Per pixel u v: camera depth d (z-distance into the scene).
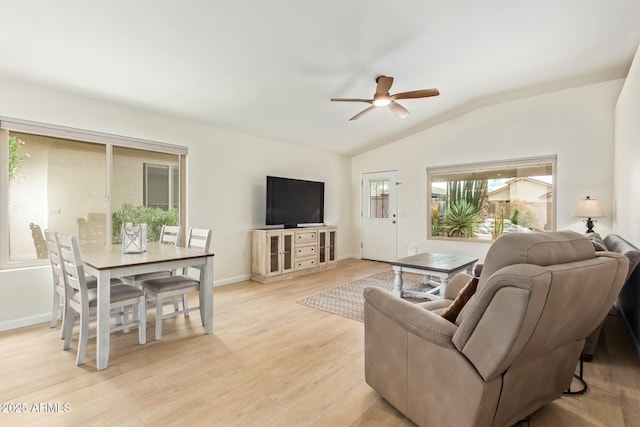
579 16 2.63
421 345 1.50
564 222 4.41
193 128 4.18
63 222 3.22
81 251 2.87
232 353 2.42
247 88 3.47
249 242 4.85
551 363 1.56
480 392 1.26
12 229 2.95
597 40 3.01
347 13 2.44
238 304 3.60
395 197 6.17
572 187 4.36
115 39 2.44
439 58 3.25
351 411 1.73
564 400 1.83
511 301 1.16
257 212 4.98
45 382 2.00
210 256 2.80
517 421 1.57
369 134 5.57
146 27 2.35
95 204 3.41
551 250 1.34
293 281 4.72
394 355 1.66
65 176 3.23
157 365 2.23
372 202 6.53
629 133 3.08
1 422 1.63
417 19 2.58
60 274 2.54
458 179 5.43
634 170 2.84
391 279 4.85
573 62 3.49
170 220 4.03
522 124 4.72
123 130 3.55
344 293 4.05
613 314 3.31
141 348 2.50
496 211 5.07
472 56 3.25
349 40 2.79
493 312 1.22
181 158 4.13
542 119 4.56
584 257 1.48
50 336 2.70
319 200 5.74
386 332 1.71
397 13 2.49
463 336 1.31
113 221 3.53
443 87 4.03
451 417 1.37
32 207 3.05
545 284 1.13
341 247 6.64
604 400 1.83
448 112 5.04
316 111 4.32
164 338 2.69
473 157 5.19
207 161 4.34
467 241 5.33
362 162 6.66
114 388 1.94
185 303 3.06
